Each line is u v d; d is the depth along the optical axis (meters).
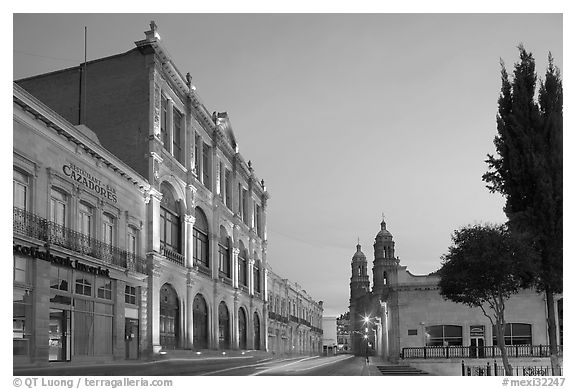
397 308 42.69
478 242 24.55
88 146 25.75
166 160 35.31
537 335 40.31
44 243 22.03
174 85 37.47
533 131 22.77
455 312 42.00
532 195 22.72
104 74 34.59
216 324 43.66
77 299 24.78
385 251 81.19
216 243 44.75
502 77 23.84
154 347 31.22
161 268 33.12
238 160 52.41
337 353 123.94
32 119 22.23
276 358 59.69
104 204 27.55
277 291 74.12
